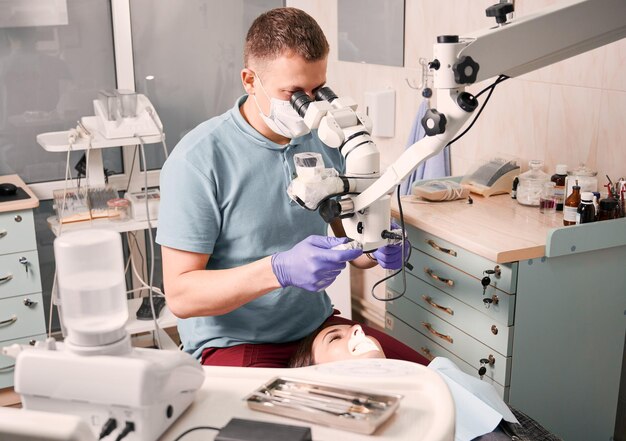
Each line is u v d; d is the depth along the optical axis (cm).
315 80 167
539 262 216
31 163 355
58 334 366
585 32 134
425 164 307
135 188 371
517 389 225
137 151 367
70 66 352
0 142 348
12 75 343
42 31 343
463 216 244
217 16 374
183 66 374
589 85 242
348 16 358
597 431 242
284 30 165
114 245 96
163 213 181
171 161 181
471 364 236
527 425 175
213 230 182
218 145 182
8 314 309
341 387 104
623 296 232
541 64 137
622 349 237
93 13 351
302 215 191
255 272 163
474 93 290
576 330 227
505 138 280
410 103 324
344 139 152
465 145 300
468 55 125
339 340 178
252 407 102
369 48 346
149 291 342
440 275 242
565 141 254
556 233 212
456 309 238
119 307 98
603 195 236
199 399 105
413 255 255
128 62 358
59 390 94
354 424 95
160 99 375
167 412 97
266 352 189
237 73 386
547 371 228
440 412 99
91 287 95
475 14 279
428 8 303
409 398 104
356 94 364
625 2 136
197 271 175
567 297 223
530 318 220
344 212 150
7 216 298
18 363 95
